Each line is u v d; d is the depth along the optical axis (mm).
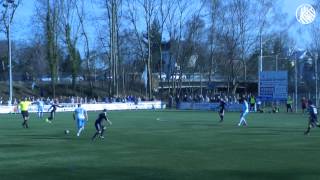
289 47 82938
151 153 19047
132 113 53594
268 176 13867
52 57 78312
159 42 82375
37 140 24344
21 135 27156
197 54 82438
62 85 86938
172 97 71812
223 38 78562
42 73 95938
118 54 79938
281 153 18812
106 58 89750
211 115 48438
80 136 26328
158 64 93875
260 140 23672
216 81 86125
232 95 70438
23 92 81500
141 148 20719
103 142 23219
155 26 81312
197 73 93312
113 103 65688
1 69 98500
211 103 64250
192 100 69438
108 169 15203
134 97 74750
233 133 27578
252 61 79438
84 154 18891
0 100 68312
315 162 16422
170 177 13789
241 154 18562
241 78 81688
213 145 21609
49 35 77312
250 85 81312
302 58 66375
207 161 16750
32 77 96000
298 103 59812
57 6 77688
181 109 65750
